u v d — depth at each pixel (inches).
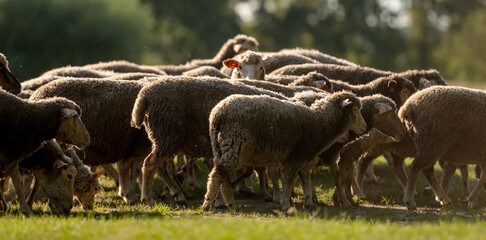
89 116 628.1
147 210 563.2
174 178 674.8
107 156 643.5
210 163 657.6
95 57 2311.8
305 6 3464.6
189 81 599.8
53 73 840.9
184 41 3105.3
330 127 580.4
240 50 1034.1
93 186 585.0
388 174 835.4
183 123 594.2
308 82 735.1
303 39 3395.7
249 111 528.4
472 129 621.3
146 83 647.8
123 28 2351.1
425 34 3676.2
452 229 404.5
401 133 622.5
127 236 381.1
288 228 399.5
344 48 3454.7
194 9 3051.2
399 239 369.1
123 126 637.9
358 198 669.3
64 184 556.1
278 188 637.9
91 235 389.4
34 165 556.1
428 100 621.3
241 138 525.0
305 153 569.9
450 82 3129.9
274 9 3467.0
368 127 621.9
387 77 783.7
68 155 585.9
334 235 374.6
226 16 3129.9
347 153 645.9
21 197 533.3
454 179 800.9
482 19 3636.8
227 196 559.2
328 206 630.5
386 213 581.0
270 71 962.1
